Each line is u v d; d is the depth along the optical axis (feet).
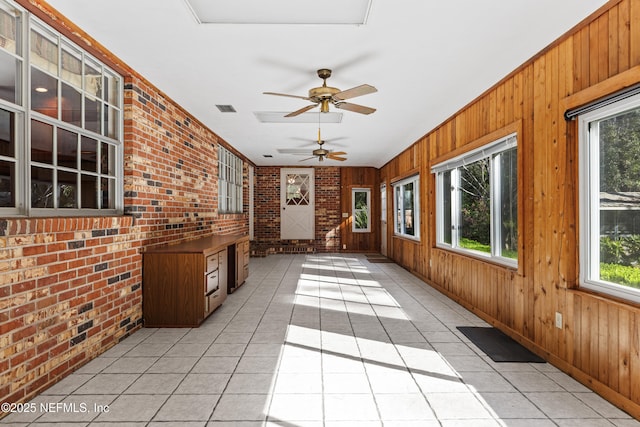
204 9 7.79
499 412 6.78
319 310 13.76
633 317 6.70
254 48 9.57
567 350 8.45
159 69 10.93
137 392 7.47
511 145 11.07
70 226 8.15
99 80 10.03
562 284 8.63
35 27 7.80
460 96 13.16
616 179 7.50
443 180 17.84
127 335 10.70
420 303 14.88
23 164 7.38
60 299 7.91
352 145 22.99
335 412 6.74
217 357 9.28
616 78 6.92
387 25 8.38
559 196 8.75
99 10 7.75
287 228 33.35
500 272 11.55
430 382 7.96
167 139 13.42
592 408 6.93
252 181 33.14
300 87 12.53
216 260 13.12
